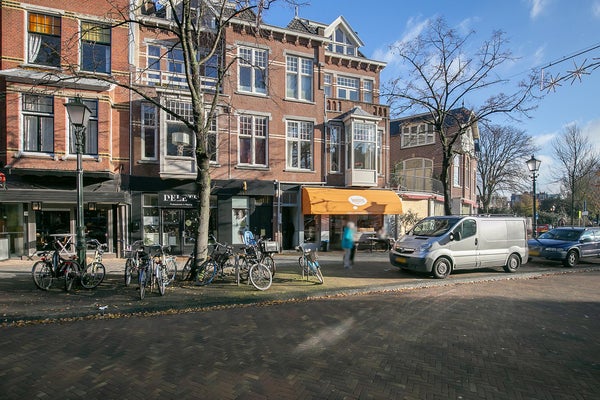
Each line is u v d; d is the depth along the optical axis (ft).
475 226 34.60
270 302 24.04
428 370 13.46
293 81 56.70
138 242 29.84
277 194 53.21
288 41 55.62
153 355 14.60
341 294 26.58
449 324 19.21
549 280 33.81
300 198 55.01
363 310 21.98
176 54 49.32
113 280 29.55
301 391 11.70
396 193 62.03
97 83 41.11
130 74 40.91
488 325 19.15
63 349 15.24
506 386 12.30
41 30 41.47
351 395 11.48
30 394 11.38
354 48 67.46
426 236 33.55
